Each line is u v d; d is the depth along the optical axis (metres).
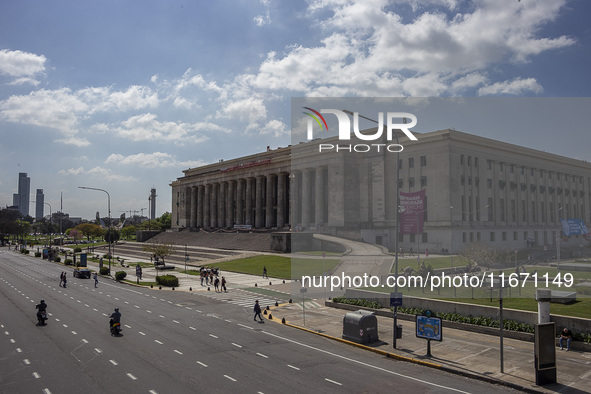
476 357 19.88
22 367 18.17
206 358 19.72
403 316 28.39
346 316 23.80
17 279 56.47
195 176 133.75
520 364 18.69
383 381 16.75
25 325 27.25
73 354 20.28
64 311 32.66
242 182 116.12
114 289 47.28
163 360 19.28
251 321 29.44
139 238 131.25
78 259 89.88
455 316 26.02
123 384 15.96
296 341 23.64
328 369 18.28
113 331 24.58
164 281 49.75
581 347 20.53
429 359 19.62
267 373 17.50
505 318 24.38
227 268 65.25
